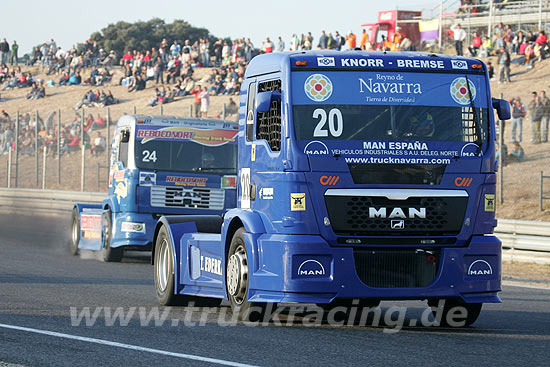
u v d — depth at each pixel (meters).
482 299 13.29
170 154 25.78
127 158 25.64
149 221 25.42
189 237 15.80
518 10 68.44
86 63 87.06
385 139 13.14
